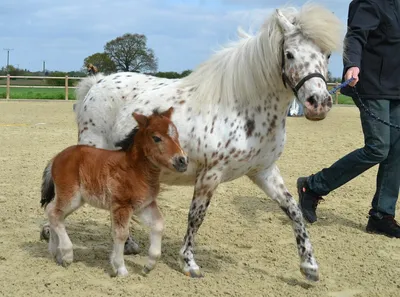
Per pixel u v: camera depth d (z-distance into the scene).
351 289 4.49
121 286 4.30
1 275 4.45
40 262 4.77
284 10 4.46
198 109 4.60
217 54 4.73
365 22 5.30
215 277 4.58
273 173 4.72
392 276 4.77
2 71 51.34
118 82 5.27
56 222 4.60
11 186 7.71
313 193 6.11
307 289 4.46
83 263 4.82
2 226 5.88
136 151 4.25
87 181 4.43
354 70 5.02
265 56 4.38
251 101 4.47
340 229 6.12
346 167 5.80
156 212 4.42
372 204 6.00
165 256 5.09
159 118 4.18
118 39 29.61
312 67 4.10
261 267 4.93
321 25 4.12
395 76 5.50
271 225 6.24
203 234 5.85
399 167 5.79
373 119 5.52
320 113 4.02
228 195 7.55
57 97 28.42
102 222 6.21
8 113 19.20
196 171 4.67
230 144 4.43
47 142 12.04
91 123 5.29
